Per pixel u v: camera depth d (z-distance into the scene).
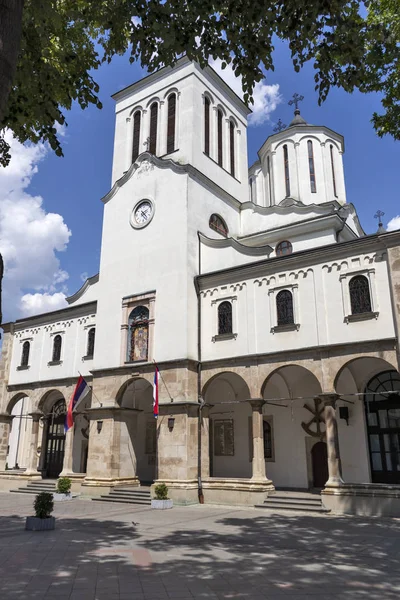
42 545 13.76
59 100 13.01
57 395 35.41
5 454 33.81
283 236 30.77
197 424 24.64
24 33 11.53
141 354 27.19
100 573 10.59
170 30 11.13
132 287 28.62
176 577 10.30
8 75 5.87
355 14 11.95
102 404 27.81
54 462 34.88
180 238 27.39
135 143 34.16
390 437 23.19
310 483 24.81
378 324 20.31
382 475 23.02
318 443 25.16
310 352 21.77
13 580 9.99
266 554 12.59
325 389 20.97
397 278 19.89
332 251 22.09
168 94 33.09
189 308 25.95
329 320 21.59
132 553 12.67
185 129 30.98
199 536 15.19
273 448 26.20
